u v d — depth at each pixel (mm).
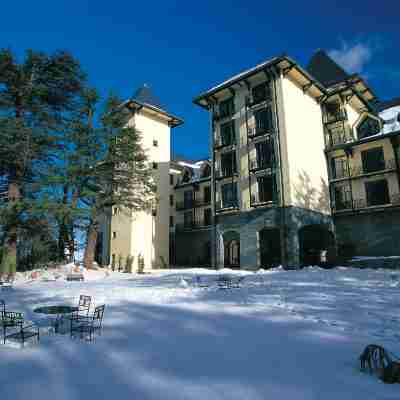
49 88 29625
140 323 7797
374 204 28891
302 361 5035
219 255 30562
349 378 4355
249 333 6773
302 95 31062
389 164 27922
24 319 8375
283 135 27750
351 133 31297
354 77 34438
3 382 4348
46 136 27609
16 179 27469
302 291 12930
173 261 43125
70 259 32500
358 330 6863
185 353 5527
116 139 31047
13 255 25797
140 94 41656
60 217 25750
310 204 28219
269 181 28828
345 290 12992
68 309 8328
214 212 31750
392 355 4988
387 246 27062
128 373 4645
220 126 33438
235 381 4316
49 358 5316
